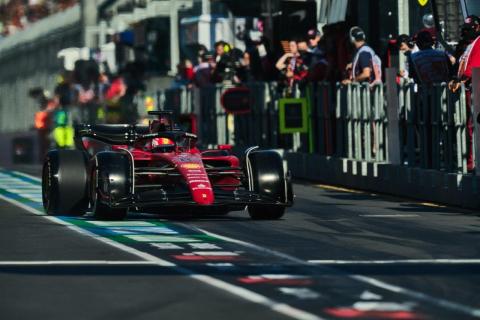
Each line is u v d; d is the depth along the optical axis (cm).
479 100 4672
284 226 4044
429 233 3816
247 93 7075
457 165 4878
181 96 8400
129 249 3375
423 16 6341
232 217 4381
